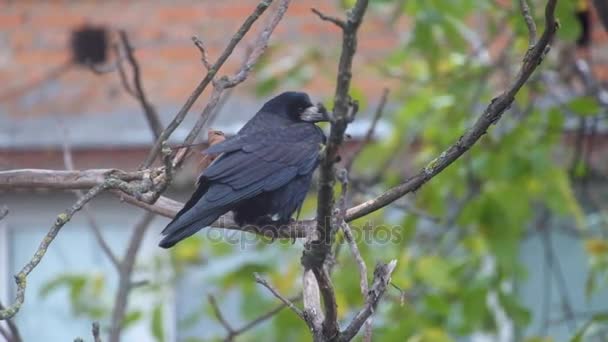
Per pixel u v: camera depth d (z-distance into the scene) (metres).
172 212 8.20
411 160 14.57
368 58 15.70
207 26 18.36
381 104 9.79
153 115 9.58
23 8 18.95
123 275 10.40
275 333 11.73
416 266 11.95
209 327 15.59
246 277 12.06
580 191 15.49
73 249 17.31
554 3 6.45
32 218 17.17
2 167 13.23
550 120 12.41
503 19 12.68
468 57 12.68
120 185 6.81
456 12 11.56
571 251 16.77
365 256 11.91
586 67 13.78
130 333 16.84
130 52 9.45
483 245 12.45
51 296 17.48
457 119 12.65
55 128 16.72
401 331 11.27
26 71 17.92
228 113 16.70
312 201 12.36
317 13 5.36
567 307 13.91
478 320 11.97
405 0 11.77
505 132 12.52
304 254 5.98
